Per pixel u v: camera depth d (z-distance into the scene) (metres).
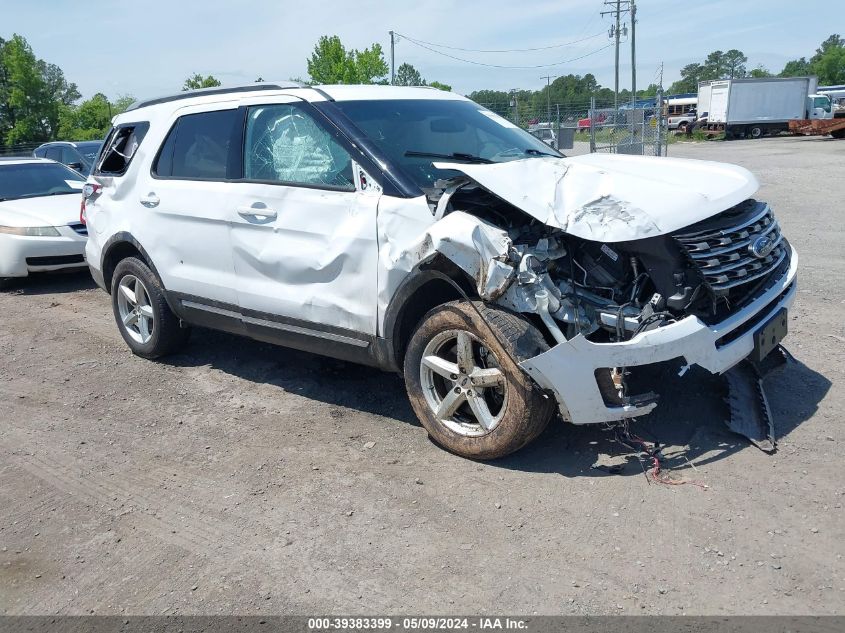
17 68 60.75
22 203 9.77
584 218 3.58
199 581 3.19
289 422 4.74
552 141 11.38
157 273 5.62
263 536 3.49
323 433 4.55
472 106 5.45
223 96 5.25
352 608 2.96
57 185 10.66
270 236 4.69
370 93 4.92
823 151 27.97
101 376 5.84
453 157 4.56
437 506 3.62
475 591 3.00
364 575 3.15
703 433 4.08
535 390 3.66
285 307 4.69
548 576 3.05
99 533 3.61
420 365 4.13
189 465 4.25
